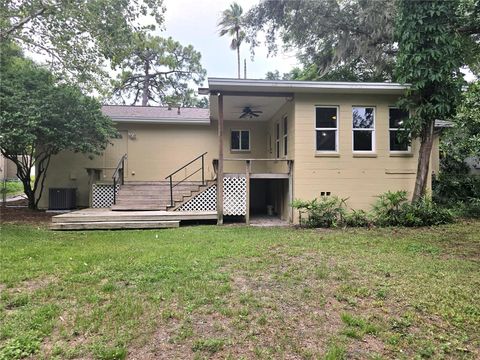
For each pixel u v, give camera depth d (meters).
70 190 11.71
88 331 2.74
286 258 5.05
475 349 2.60
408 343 2.66
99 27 11.33
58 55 12.04
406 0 8.21
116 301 3.33
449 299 3.48
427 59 8.01
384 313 3.17
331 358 2.41
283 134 10.60
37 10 11.05
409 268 4.56
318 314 3.14
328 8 15.86
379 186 9.31
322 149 9.27
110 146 12.66
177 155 12.96
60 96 9.88
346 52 16.44
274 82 8.41
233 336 2.72
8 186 20.70
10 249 5.55
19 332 2.69
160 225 8.27
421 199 8.67
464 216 9.47
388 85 8.70
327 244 6.08
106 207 11.23
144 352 2.47
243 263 4.73
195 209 9.80
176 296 3.47
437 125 10.92
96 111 10.73
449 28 8.18
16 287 3.74
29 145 10.02
